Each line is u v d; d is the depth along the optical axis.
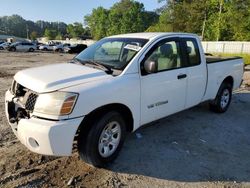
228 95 6.75
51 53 37.62
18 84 3.87
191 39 5.35
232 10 41.75
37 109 3.40
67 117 3.35
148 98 4.35
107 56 4.53
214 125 5.85
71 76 3.72
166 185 3.60
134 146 4.64
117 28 101.00
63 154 3.40
